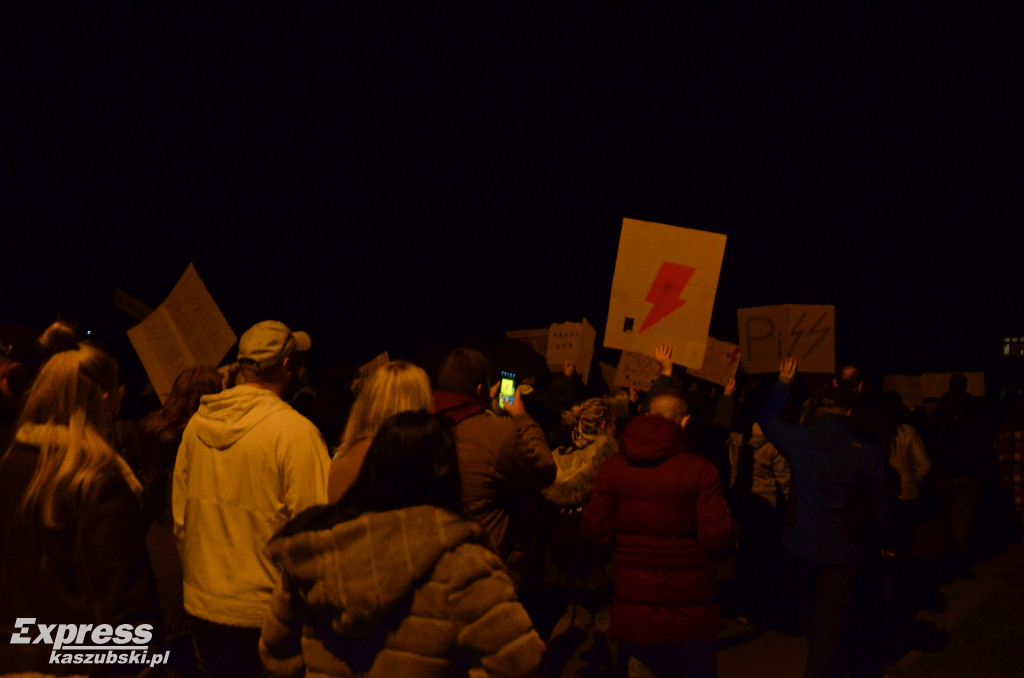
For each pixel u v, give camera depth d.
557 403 7.04
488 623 1.87
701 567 3.88
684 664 3.92
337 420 6.18
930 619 6.00
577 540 4.77
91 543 2.21
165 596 3.55
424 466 1.95
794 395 7.05
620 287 5.15
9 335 3.70
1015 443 6.92
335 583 1.86
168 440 3.63
